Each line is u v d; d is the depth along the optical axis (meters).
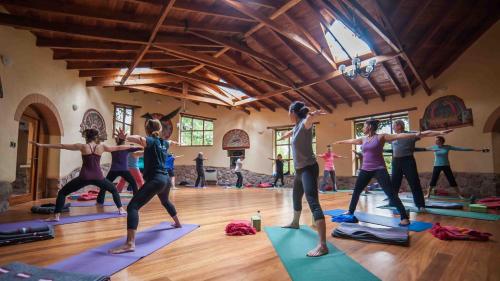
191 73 8.48
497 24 6.73
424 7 5.01
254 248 2.27
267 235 2.70
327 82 8.41
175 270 1.77
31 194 5.81
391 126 9.21
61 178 6.50
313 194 2.31
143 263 1.90
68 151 6.82
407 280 1.60
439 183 7.74
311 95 9.48
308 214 3.97
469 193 7.13
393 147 4.31
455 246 2.30
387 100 9.12
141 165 9.78
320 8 5.37
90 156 3.63
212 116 12.52
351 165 9.81
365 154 3.33
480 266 1.83
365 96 9.42
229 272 1.74
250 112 12.49
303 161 2.43
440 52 7.13
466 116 7.29
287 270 1.75
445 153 5.85
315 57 7.15
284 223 3.32
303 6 5.32
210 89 10.28
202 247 2.29
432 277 1.65
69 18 4.68
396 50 5.77
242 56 7.78
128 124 10.41
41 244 2.36
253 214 3.99
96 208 4.55
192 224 3.21
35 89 5.39
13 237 2.36
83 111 7.53
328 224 3.21
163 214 3.96
